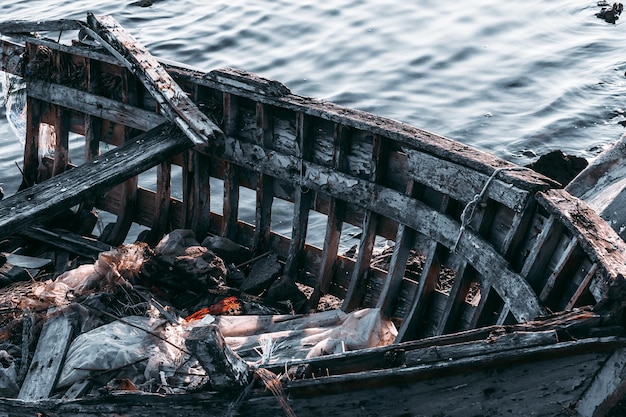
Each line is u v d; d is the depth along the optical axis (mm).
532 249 5301
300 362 4773
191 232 7812
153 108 8281
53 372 5914
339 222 7207
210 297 7105
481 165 5773
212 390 4801
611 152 6574
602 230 4828
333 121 6801
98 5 16484
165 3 16531
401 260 6676
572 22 15852
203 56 14320
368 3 16453
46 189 6988
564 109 12641
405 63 14039
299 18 15719
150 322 6359
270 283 7426
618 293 4156
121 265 7035
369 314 6297
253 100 7426
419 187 6480
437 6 16344
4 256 7918
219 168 8008
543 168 9266
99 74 8539
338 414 4676
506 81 13500
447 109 12711
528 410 4402
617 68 13891
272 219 10492
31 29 8695
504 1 16594
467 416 4523
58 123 8961
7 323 6617
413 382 4445
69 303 6527
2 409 5387
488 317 5887
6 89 9648
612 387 4156
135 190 8586
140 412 5000
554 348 4109
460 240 5992
